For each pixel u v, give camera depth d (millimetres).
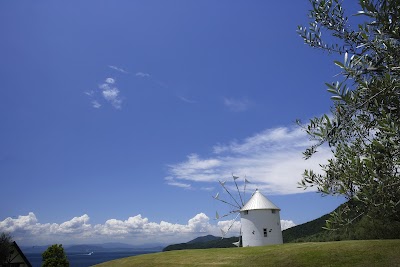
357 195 6570
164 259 38500
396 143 6031
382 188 6086
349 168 6844
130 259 42562
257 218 50531
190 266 32688
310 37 7707
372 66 6262
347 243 30703
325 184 7383
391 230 31766
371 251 27312
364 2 5922
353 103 6293
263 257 31453
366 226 33500
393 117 6098
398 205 6062
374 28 6379
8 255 44531
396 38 5816
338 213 6840
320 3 7586
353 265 25359
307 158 7594
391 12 5797
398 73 5984
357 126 7316
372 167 6383
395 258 25250
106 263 43188
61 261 49656
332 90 6438
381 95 6043
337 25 7391
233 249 38875
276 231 50531
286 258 29609
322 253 28984
